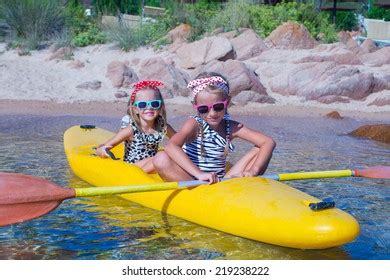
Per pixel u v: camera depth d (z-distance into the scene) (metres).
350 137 8.77
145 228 4.68
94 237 4.48
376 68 12.62
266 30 13.81
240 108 10.75
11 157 6.98
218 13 14.20
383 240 4.50
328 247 4.18
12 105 10.23
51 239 4.44
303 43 13.27
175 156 4.84
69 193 4.39
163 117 5.71
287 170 6.59
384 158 7.38
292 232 4.14
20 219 4.28
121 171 5.50
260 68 12.30
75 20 14.37
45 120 9.29
